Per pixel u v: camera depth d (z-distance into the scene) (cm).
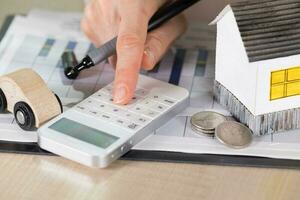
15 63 74
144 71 73
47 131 59
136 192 55
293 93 60
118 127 60
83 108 63
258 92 59
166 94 66
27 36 80
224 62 64
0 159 59
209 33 82
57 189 55
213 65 75
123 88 64
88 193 55
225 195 55
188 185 56
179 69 74
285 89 60
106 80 71
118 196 54
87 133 59
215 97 67
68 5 97
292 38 59
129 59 65
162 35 73
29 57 75
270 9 59
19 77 62
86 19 79
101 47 71
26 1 98
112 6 76
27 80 62
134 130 60
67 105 66
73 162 59
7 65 73
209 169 58
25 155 59
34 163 58
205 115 64
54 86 70
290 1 60
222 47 64
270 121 61
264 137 61
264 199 54
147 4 73
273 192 55
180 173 57
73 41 79
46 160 59
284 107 61
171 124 63
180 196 54
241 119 63
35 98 61
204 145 60
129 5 72
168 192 55
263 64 58
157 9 74
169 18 74
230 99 64
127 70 65
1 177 57
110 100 65
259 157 59
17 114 62
